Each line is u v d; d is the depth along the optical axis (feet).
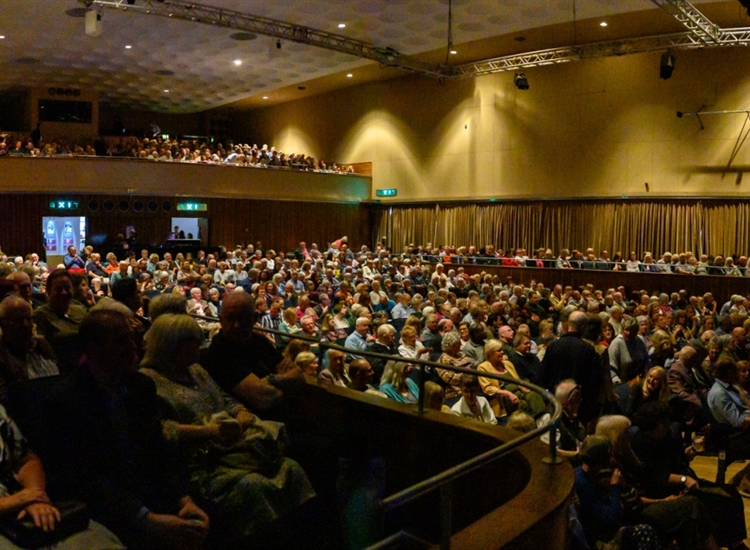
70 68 71.92
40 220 62.23
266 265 48.37
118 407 7.80
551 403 9.78
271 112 91.50
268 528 9.04
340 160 81.76
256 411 11.03
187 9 51.75
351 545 10.66
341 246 69.10
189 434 8.46
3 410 7.45
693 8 46.39
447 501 6.81
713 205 55.88
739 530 14.62
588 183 61.46
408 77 73.92
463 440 10.87
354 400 12.30
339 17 55.31
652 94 57.98
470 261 58.85
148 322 14.17
